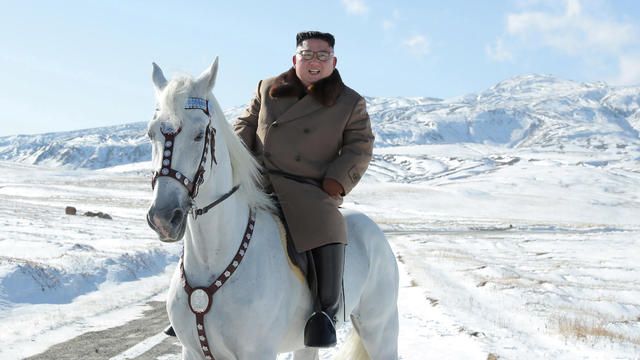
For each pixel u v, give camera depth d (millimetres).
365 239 3922
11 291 9352
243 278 2943
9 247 13250
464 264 18766
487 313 10039
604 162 191625
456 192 85500
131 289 11180
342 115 3445
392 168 176000
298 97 3482
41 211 29531
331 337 3150
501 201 81750
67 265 11672
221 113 2949
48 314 8500
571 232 45844
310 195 3307
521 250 27141
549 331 8617
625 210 80375
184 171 2533
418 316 9375
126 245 15836
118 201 49281
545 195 96625
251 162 3203
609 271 18578
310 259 3271
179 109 2553
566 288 14008
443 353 6840
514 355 6820
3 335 7121
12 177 78188
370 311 3992
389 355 4105
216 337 2941
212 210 2867
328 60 3484
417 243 29141
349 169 3350
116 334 7488
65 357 6254
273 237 3186
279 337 3092
